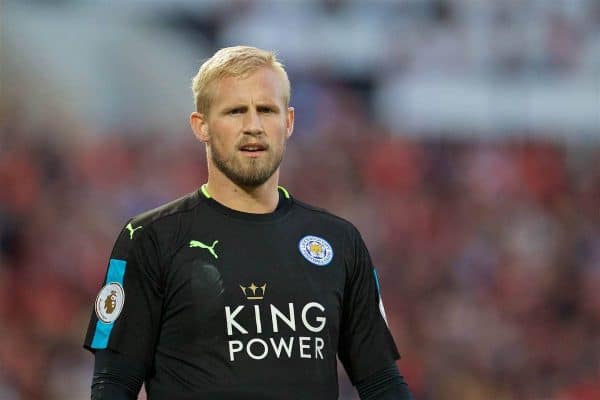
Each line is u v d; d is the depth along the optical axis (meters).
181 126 47.12
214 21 48.22
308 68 48.59
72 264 42.56
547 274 47.03
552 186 49.06
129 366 9.54
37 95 45.47
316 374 9.53
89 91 46.41
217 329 9.41
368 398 10.35
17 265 41.81
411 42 49.50
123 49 47.31
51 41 46.44
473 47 49.69
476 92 49.53
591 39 49.72
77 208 43.97
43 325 40.38
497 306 45.62
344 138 48.31
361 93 49.03
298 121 47.94
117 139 46.12
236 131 9.72
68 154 45.00
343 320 10.30
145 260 9.64
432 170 48.69
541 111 49.66
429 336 43.94
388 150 48.47
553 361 44.62
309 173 47.44
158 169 45.97
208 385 9.27
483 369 43.50
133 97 46.97
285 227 9.98
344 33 48.97
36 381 38.06
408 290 45.31
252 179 9.77
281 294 9.61
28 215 42.78
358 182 47.78
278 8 48.56
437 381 42.56
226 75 9.79
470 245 47.22
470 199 48.41
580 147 49.69
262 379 9.33
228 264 9.62
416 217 47.44
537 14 49.69
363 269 10.36
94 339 9.71
